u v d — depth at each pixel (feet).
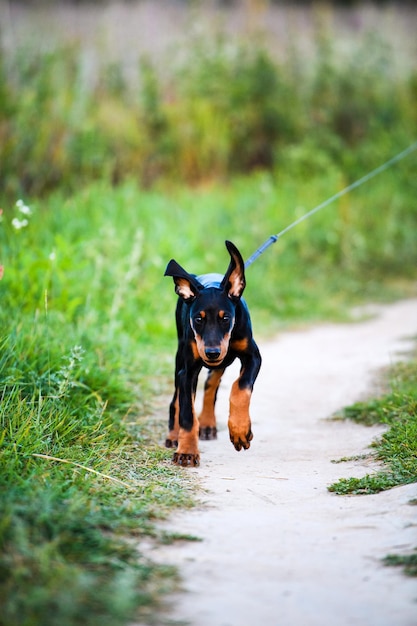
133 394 26.76
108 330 30.96
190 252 42.88
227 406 27.86
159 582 13.44
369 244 56.49
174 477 19.65
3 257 31.14
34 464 18.25
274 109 64.64
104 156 51.42
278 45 75.36
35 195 45.47
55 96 50.37
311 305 46.32
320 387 30.22
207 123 59.88
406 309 46.60
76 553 13.99
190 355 20.65
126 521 15.75
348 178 63.36
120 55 61.87
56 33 59.93
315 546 15.29
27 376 22.85
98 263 34.14
